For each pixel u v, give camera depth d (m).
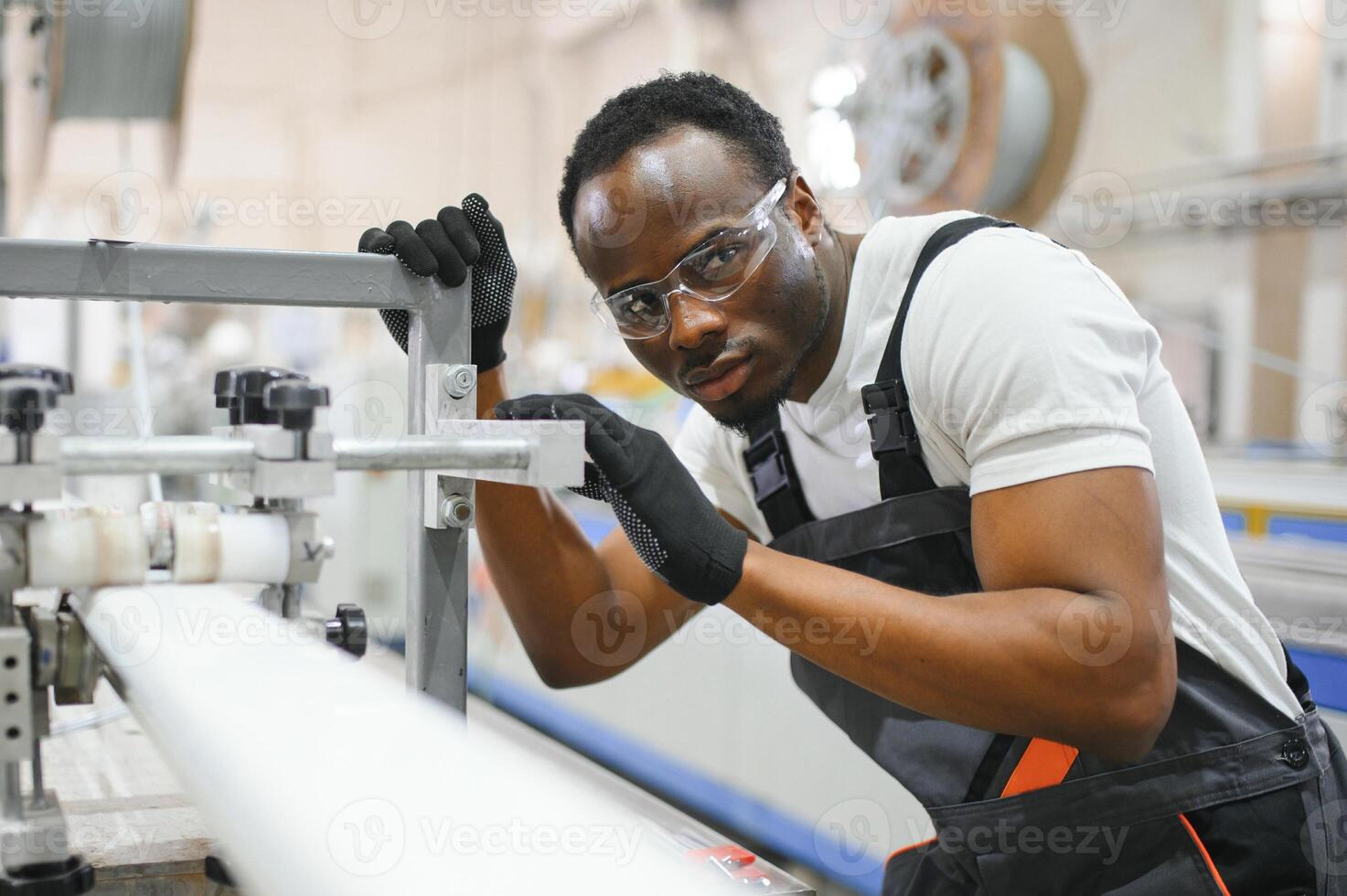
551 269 3.98
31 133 1.98
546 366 3.65
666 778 2.68
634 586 1.24
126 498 1.53
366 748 0.59
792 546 1.11
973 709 0.83
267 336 3.88
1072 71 2.68
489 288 0.98
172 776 0.90
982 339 0.85
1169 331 2.71
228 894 0.68
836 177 2.87
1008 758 0.99
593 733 2.99
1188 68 2.69
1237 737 0.93
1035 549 0.82
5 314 2.49
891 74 2.74
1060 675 0.80
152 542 0.62
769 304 0.92
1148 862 0.94
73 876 0.64
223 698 0.64
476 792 0.56
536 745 1.65
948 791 1.03
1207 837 0.94
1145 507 0.81
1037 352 0.83
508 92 4.62
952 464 0.97
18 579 0.58
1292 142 2.49
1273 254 2.50
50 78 1.06
